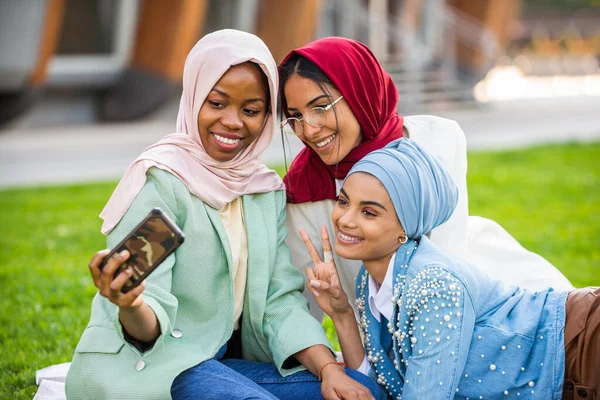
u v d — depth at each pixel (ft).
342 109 10.14
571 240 22.25
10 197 30.30
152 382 8.64
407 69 51.93
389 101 11.04
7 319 15.67
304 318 9.69
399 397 9.52
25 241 23.12
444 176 9.63
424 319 8.90
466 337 8.87
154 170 9.36
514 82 74.23
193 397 8.71
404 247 9.46
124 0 45.55
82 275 19.07
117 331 8.53
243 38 9.52
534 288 12.33
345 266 10.95
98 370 8.80
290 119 10.21
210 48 9.41
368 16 52.75
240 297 9.87
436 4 52.39
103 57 47.52
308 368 9.54
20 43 39.58
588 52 83.20
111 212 9.38
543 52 84.99
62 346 14.08
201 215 9.48
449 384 8.73
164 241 7.88
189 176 9.52
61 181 34.01
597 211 26.32
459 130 11.60
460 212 11.28
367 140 10.66
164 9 45.01
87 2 47.42
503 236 13.16
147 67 46.06
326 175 10.77
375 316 9.74
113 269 7.84
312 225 10.94
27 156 39.45
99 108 48.83
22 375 12.67
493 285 9.50
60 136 44.45
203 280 9.45
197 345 9.33
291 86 10.11
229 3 48.16
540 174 33.71
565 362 9.00
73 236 23.63
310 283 9.88
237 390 8.63
